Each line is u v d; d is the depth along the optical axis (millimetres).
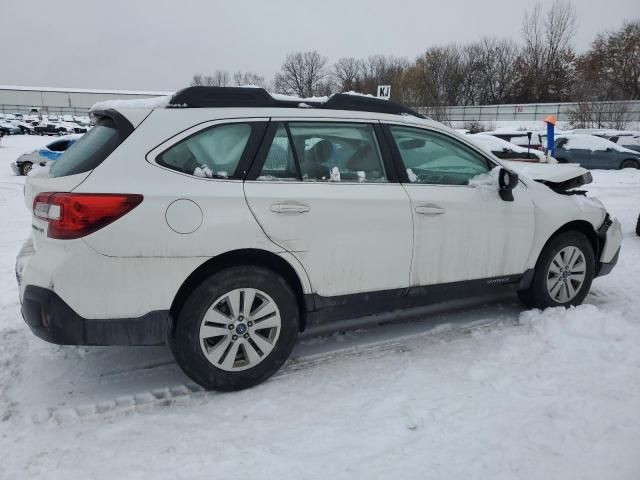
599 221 4633
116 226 2896
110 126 3203
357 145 3627
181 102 3254
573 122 35312
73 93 94688
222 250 3123
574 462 2605
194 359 3166
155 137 3082
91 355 3855
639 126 34719
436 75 59188
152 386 3422
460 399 3199
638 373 3439
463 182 4016
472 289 4074
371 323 4449
